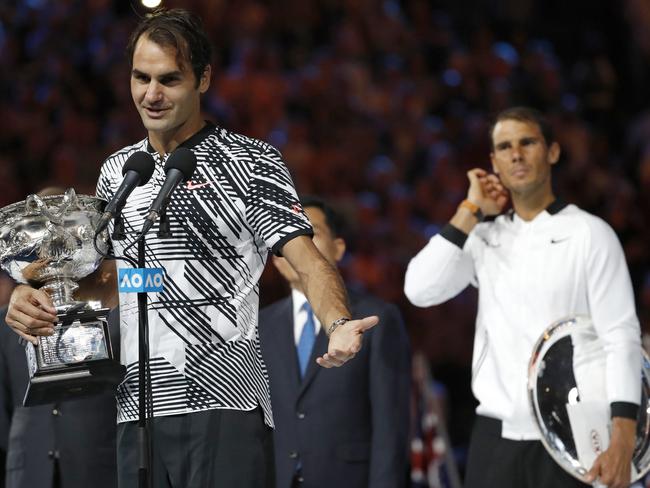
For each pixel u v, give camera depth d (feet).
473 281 51.75
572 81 135.33
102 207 36.42
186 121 35.53
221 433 34.01
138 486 33.55
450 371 96.22
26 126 114.93
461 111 129.29
